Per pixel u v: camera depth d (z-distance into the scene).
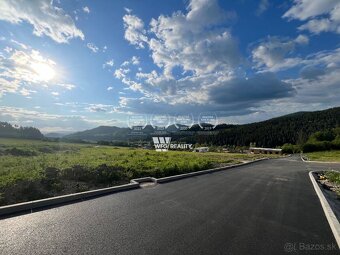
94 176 9.74
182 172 14.16
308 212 6.55
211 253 3.92
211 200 7.54
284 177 14.21
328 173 16.69
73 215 5.54
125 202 6.88
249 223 5.48
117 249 3.90
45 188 7.71
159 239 4.37
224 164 22.73
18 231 4.48
